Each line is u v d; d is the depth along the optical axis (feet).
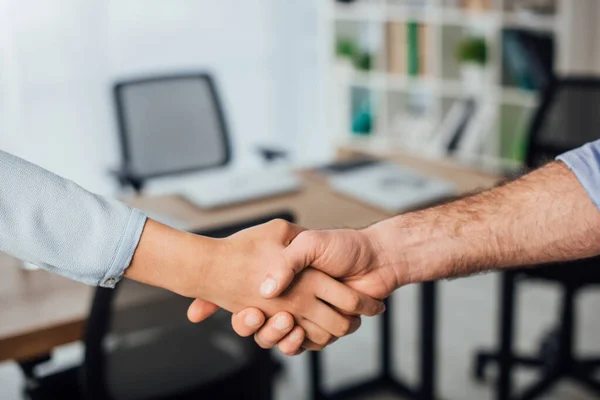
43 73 11.93
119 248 3.36
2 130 11.85
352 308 3.80
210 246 3.65
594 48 10.39
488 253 3.81
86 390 4.57
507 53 11.58
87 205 3.33
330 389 8.10
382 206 6.61
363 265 3.81
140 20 12.59
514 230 3.76
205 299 3.74
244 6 13.56
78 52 12.14
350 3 13.85
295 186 7.16
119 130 9.09
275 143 14.53
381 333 8.06
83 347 4.43
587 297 10.05
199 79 9.64
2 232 3.22
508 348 7.29
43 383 5.41
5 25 11.52
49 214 3.26
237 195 6.89
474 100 12.21
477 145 12.23
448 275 3.90
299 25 14.24
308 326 3.89
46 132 12.14
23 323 4.58
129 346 4.57
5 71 11.66
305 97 14.67
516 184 3.88
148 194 7.35
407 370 8.54
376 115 14.14
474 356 8.19
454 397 7.89
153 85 9.34
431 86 12.90
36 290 5.10
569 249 3.71
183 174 9.55
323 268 3.76
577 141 7.70
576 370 7.62
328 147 15.06
